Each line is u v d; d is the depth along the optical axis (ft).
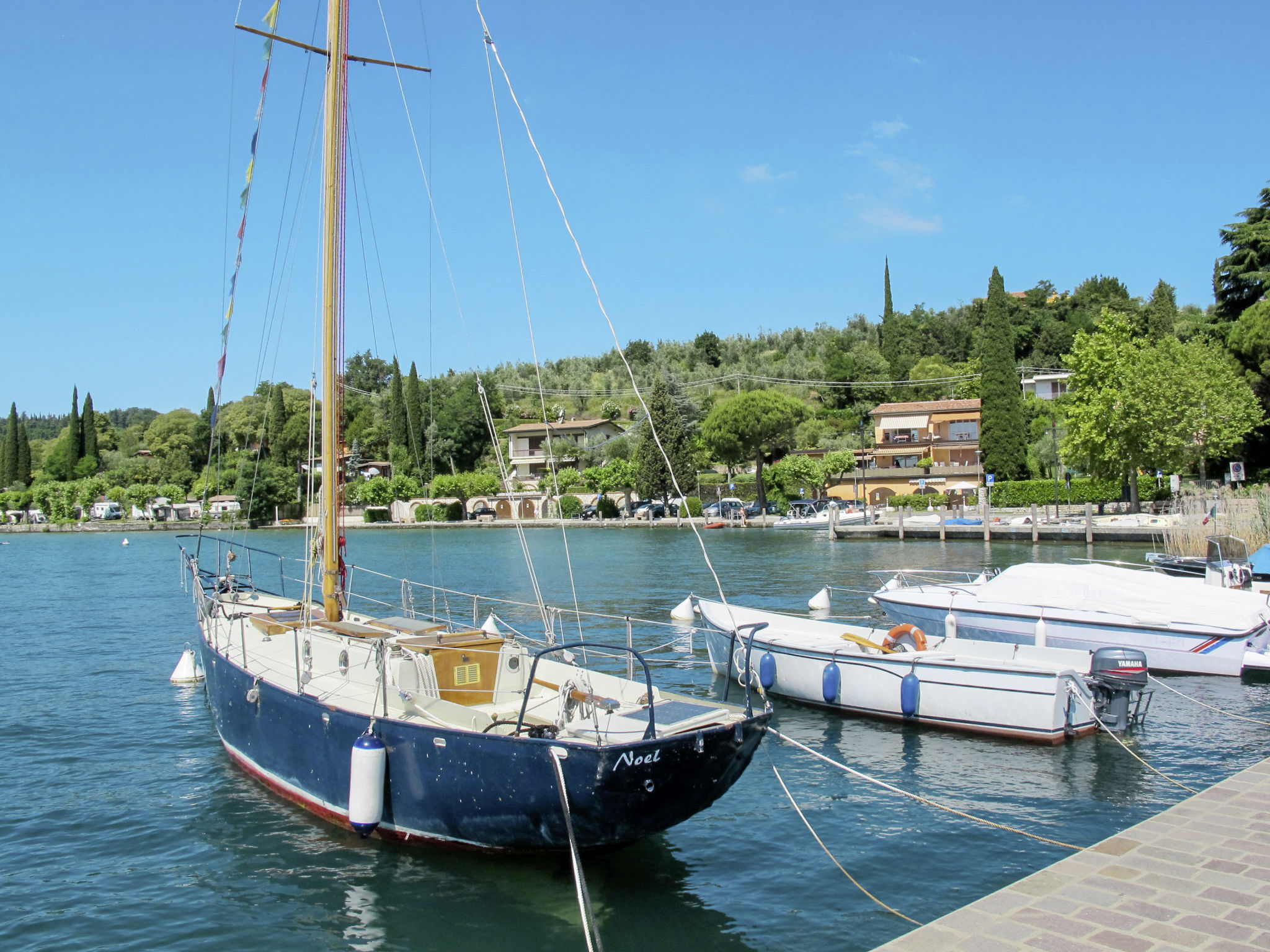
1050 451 219.82
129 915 27.37
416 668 32.81
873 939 25.12
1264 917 19.90
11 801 37.24
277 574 148.66
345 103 40.14
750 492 266.57
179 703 55.01
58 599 110.83
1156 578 61.16
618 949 24.67
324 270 40.24
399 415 327.47
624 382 414.00
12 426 387.14
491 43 34.73
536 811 27.07
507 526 259.39
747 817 34.47
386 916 26.68
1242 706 49.37
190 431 362.74
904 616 64.64
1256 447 174.50
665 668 61.67
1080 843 31.71
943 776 38.93
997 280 224.53
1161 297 297.74
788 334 450.71
